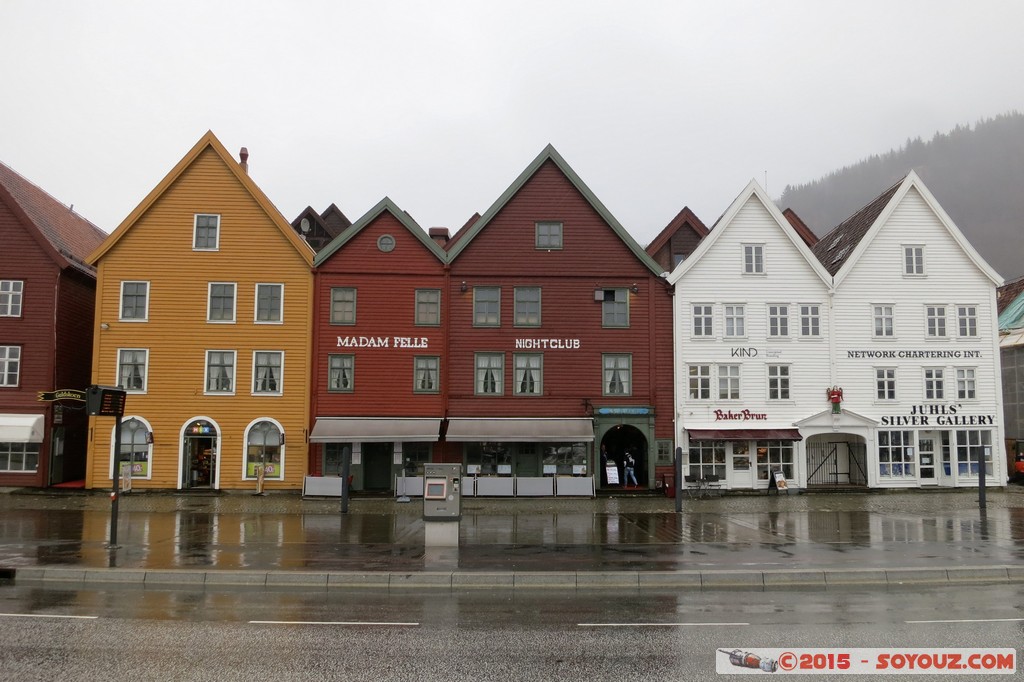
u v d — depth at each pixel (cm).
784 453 3225
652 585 1327
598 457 3158
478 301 3216
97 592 1255
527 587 1309
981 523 2128
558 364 3197
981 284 3331
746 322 3256
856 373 3262
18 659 865
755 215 3316
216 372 3117
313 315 3156
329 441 2992
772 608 1142
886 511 2466
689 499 2898
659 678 809
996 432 3266
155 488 3045
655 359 3219
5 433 3031
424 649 912
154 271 3144
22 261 3155
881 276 3309
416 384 3159
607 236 3269
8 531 1925
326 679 798
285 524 2103
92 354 3297
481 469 3138
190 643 935
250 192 3188
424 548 1658
